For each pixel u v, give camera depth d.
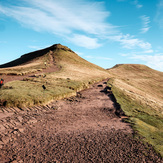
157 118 15.04
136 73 130.25
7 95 13.91
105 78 57.31
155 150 8.30
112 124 12.00
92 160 7.22
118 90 26.75
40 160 6.95
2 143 7.80
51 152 7.62
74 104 17.36
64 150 7.86
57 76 32.78
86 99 20.22
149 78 112.69
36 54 98.75
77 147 8.21
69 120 12.25
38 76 30.22
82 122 12.09
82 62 87.62
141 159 7.48
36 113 12.82
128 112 15.51
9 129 9.27
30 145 8.05
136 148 8.41
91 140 9.06
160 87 83.75
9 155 7.06
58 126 10.83
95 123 12.06
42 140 8.67
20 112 12.34
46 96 16.53
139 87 64.62
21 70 39.09
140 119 14.05
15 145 7.87
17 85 18.39
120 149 8.26
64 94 19.73
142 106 19.66
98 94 23.92
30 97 14.84
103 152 7.88
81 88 27.05
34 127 10.16
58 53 87.44
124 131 10.61
